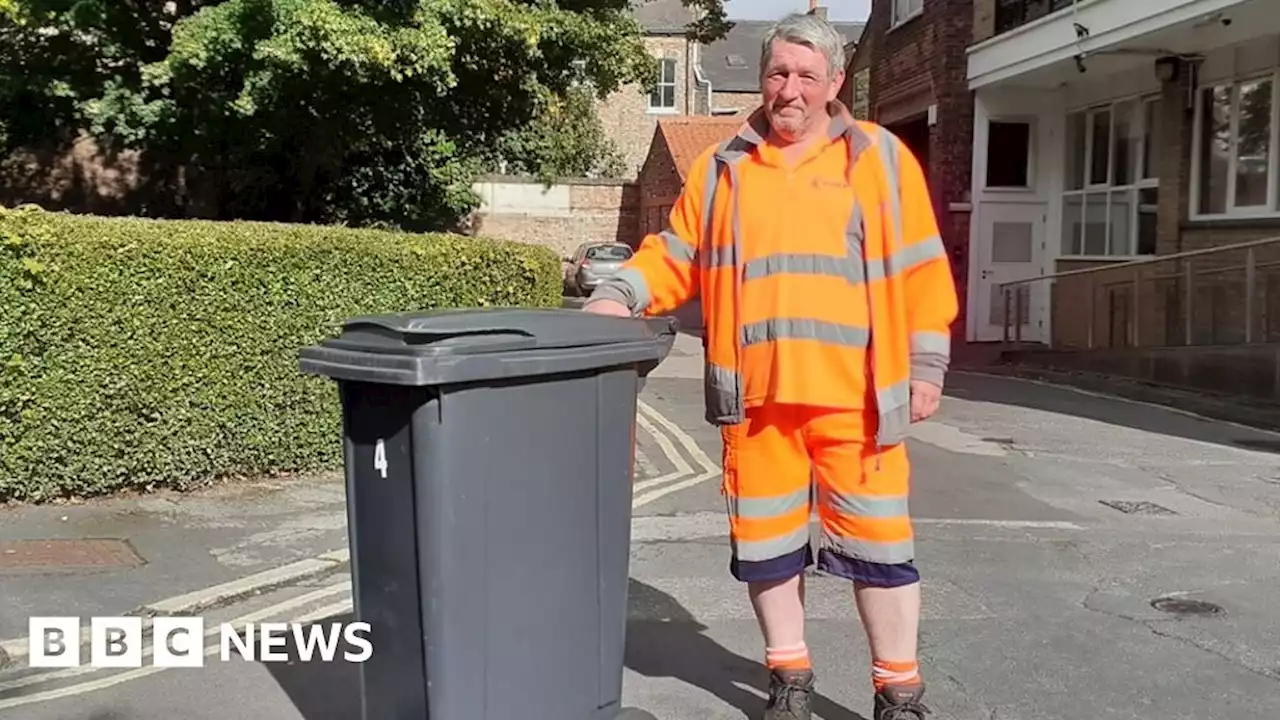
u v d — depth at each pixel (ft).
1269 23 45.14
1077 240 62.80
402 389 10.77
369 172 48.42
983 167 64.49
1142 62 54.80
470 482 10.87
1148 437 36.50
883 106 75.05
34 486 23.29
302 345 25.98
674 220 13.71
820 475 13.06
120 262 23.35
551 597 11.72
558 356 11.32
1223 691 15.97
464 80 41.32
